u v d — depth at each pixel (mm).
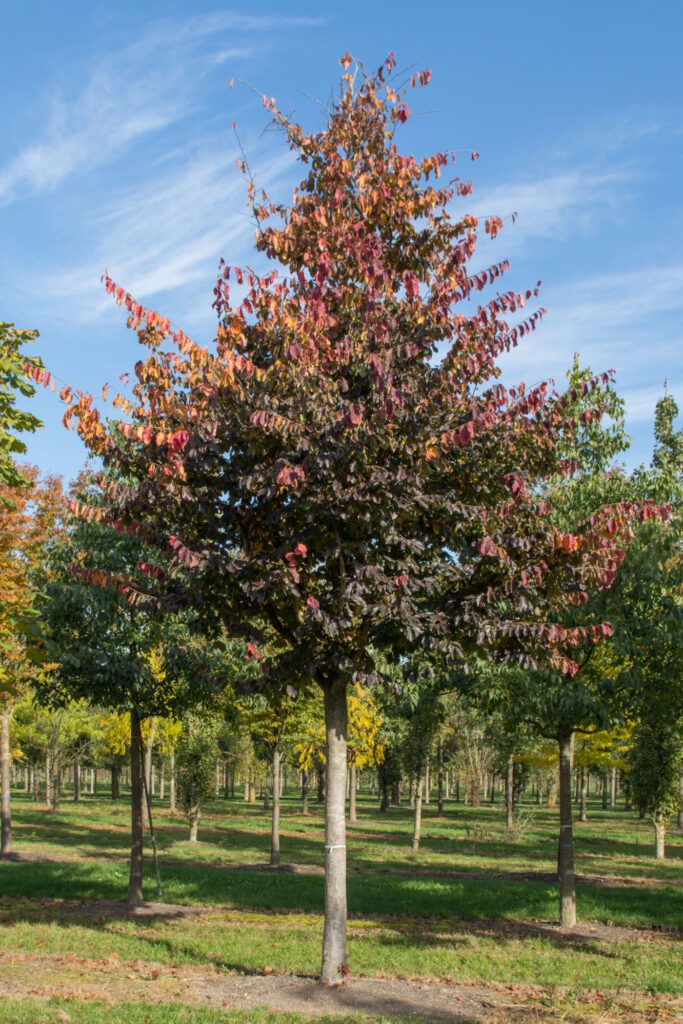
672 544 14266
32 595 11695
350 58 9789
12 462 11117
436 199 9523
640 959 11031
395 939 12430
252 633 9242
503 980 9883
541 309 9000
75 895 16391
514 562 8648
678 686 13852
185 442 8133
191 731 29062
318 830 36312
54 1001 7969
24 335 10828
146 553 14773
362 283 9086
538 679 13875
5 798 22938
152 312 8500
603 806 60875
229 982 9078
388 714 31562
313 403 8133
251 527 9039
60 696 15617
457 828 38875
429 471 8477
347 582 8352
